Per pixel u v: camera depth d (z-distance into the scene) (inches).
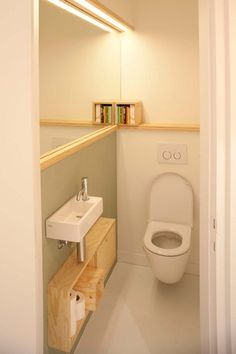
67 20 81.0
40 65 68.7
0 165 49.4
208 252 44.3
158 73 108.7
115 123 111.8
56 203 71.4
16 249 51.2
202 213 46.0
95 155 95.0
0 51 46.1
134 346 81.5
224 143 40.0
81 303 69.6
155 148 110.9
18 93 46.5
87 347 81.1
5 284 53.1
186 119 109.3
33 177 48.1
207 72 40.4
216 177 40.6
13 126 47.6
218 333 43.9
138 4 106.2
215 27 38.2
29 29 44.4
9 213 50.4
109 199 110.1
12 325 54.0
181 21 103.2
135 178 115.7
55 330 66.1
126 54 110.2
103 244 86.7
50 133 74.0
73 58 85.6
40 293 52.2
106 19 91.3
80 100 89.5
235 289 42.6
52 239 68.4
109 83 106.7
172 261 92.0
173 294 102.9
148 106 112.0
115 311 94.7
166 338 84.3
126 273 115.5
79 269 71.7
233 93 38.7
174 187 110.0
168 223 110.6
